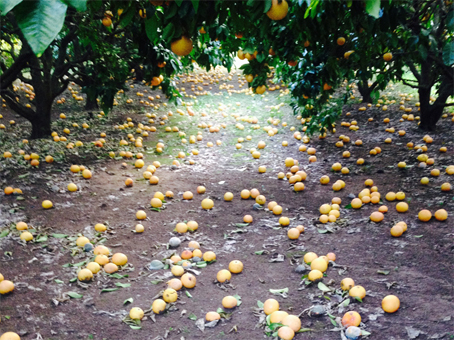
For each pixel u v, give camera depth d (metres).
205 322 3.17
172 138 9.31
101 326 3.14
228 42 4.14
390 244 4.29
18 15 0.97
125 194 6.03
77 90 13.91
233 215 5.37
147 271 3.98
